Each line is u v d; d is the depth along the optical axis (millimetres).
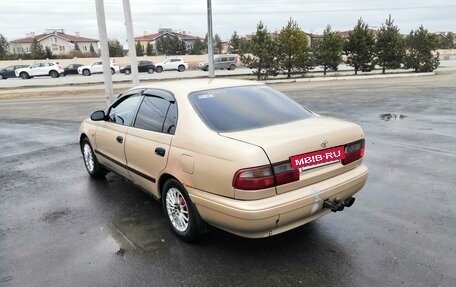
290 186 3119
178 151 3557
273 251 3559
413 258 3381
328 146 3373
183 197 3619
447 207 4473
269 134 3289
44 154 7863
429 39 31922
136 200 4969
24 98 21906
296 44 27953
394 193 4949
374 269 3232
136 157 4281
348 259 3393
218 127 3471
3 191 5516
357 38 31047
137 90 4688
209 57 21031
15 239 3973
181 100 3814
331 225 4059
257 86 4422
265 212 2967
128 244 3785
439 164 6203
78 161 7156
